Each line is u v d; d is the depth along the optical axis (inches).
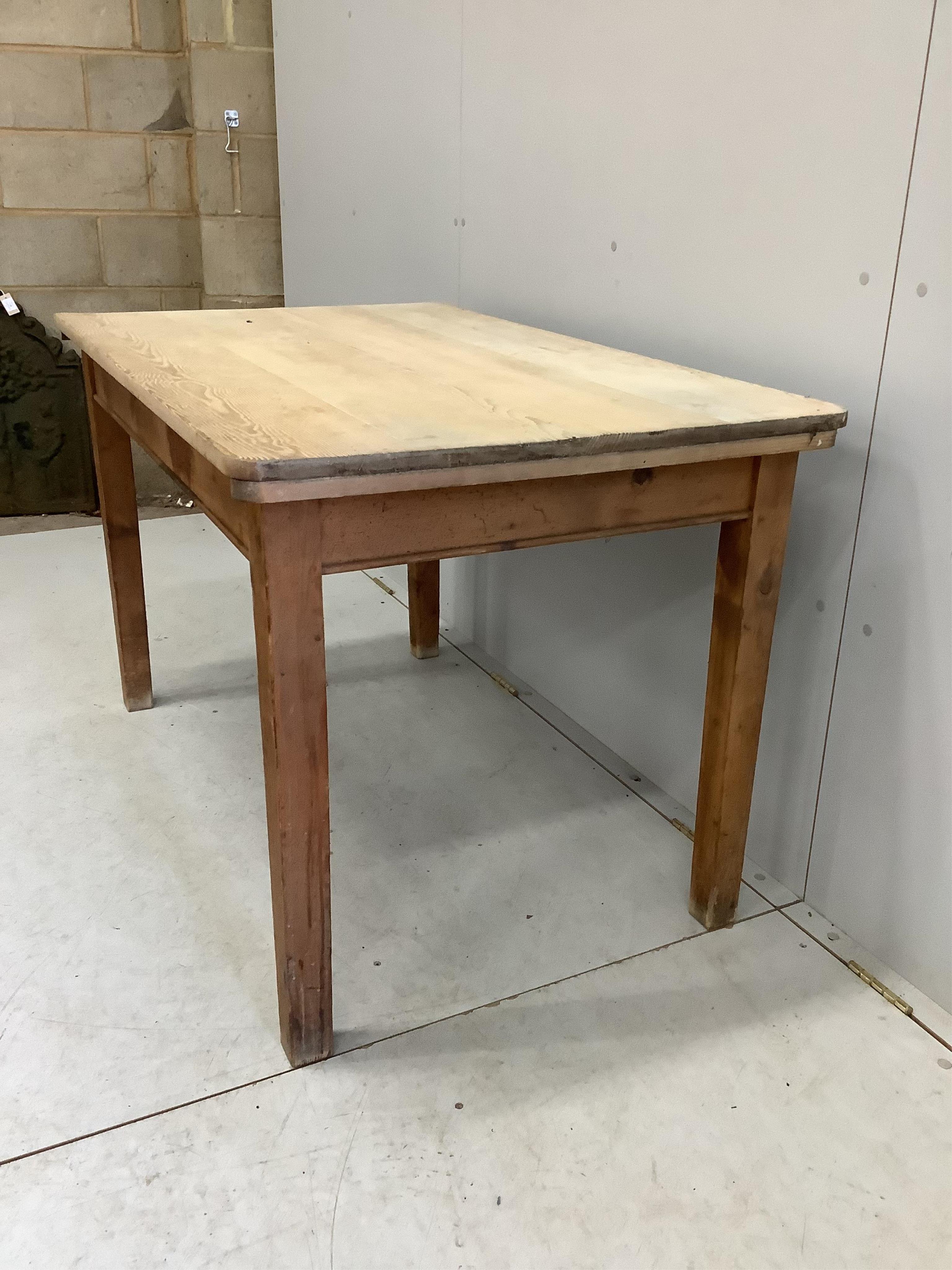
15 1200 41.2
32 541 114.7
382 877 61.7
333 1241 40.1
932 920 51.9
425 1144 44.2
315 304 112.0
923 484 47.6
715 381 52.1
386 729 77.9
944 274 44.7
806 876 59.7
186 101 115.6
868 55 46.3
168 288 122.7
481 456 38.4
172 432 50.4
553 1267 39.3
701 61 55.6
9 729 76.5
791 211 51.9
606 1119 45.7
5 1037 49.2
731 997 52.9
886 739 52.4
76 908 58.2
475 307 81.6
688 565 64.2
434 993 52.8
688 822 67.4
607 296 66.4
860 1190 42.7
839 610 53.6
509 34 71.1
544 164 70.2
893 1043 50.2
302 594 39.5
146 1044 49.1
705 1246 40.3
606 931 57.5
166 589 102.6
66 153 113.7
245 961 54.7
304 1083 47.1
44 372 117.4
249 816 67.1
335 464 36.0
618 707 74.0
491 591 87.7
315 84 102.0
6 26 107.4
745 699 52.2
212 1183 42.3
